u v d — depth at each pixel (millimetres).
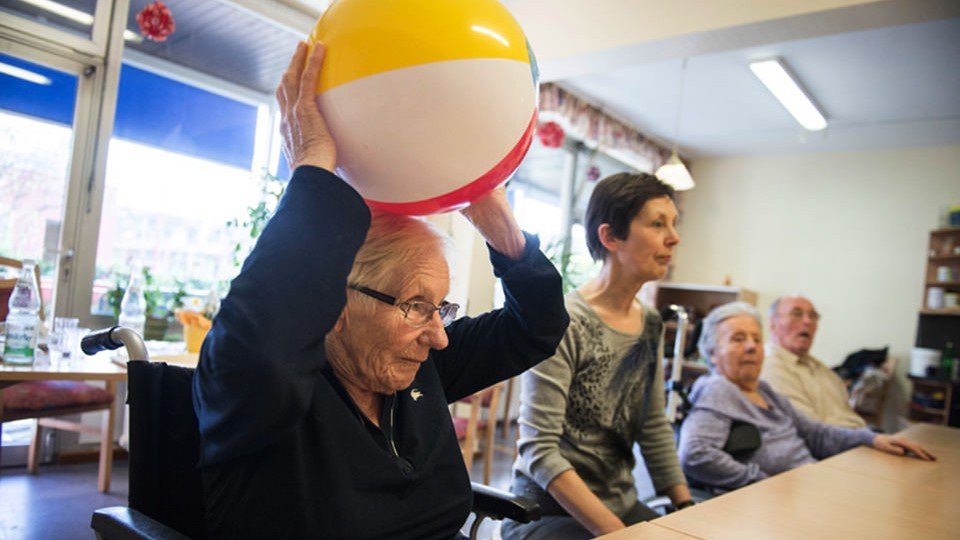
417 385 1008
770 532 957
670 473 1560
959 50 3688
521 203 5570
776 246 6148
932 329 5215
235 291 705
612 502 1430
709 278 6488
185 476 839
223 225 3773
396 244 876
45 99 2971
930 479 1492
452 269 959
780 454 1895
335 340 879
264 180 3188
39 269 2703
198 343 2508
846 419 2561
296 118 734
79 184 3061
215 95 3727
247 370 682
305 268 712
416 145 699
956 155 5355
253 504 785
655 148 6090
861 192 5758
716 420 1880
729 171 6484
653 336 1524
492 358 1104
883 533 1019
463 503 990
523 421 1356
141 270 3279
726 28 2986
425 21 675
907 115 4789
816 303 5883
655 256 1412
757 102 4797
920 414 5039
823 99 4664
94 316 3137
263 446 734
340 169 768
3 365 1793
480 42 690
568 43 3496
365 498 847
